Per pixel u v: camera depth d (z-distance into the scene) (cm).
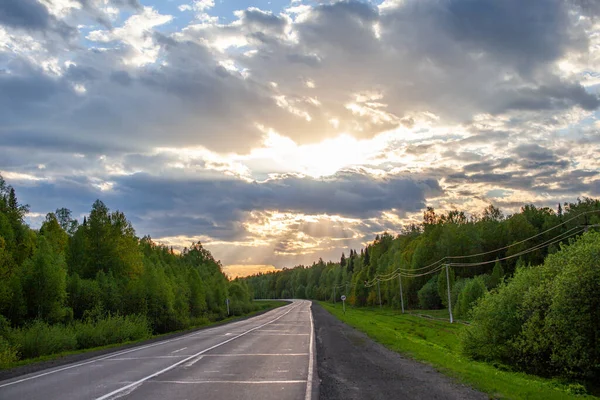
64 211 5525
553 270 2319
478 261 9731
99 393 1156
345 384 1312
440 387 1301
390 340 3014
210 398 1075
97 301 4041
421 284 10288
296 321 5372
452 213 11175
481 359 2634
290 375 1450
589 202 9369
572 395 1638
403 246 13138
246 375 1448
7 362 2000
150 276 4903
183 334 3784
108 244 4975
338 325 4659
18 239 3869
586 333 2031
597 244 2086
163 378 1390
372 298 13112
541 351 2267
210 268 11312
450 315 5994
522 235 9219
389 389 1245
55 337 2652
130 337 3506
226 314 8644
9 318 3155
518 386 1494
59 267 3459
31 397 1133
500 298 2561
